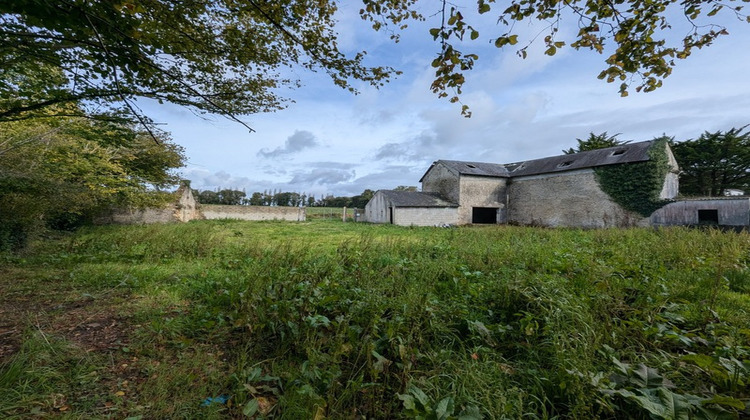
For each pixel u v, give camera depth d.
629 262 5.55
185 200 26.70
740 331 2.53
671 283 4.29
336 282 4.29
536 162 29.61
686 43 2.61
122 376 2.36
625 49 2.69
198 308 3.73
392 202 27.50
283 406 2.00
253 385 2.26
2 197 7.55
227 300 3.95
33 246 8.27
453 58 2.56
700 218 18.69
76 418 1.87
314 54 4.15
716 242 7.79
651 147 20.75
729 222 17.25
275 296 3.65
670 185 22.14
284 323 2.98
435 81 2.79
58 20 2.61
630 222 21.30
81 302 3.96
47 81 4.08
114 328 3.19
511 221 29.86
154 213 23.12
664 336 2.62
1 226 7.25
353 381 2.13
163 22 3.72
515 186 29.75
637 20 2.56
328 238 13.16
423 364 2.50
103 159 13.48
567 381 2.04
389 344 2.61
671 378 2.14
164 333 3.05
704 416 1.64
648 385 1.92
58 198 9.27
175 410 2.00
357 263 5.85
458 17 2.36
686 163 31.67
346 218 37.91
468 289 4.16
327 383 2.17
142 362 2.54
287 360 2.57
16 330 3.03
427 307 3.12
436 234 14.25
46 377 2.21
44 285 4.66
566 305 3.01
